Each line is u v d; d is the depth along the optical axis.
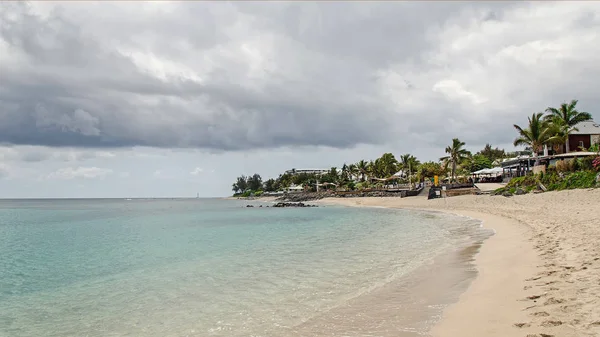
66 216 79.75
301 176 182.25
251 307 10.95
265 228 38.66
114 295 13.42
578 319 7.21
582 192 36.09
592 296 8.32
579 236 16.30
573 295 8.63
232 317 10.17
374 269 15.32
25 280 17.06
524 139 57.56
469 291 10.84
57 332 10.04
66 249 27.20
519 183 51.03
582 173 40.44
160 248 25.55
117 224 52.41
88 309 11.93
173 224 49.44
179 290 13.42
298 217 55.84
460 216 40.53
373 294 11.62
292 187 172.00
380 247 21.27
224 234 33.69
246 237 30.27
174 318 10.38
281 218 55.19
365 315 9.67
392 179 115.62
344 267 16.00
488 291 10.49
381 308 10.13
